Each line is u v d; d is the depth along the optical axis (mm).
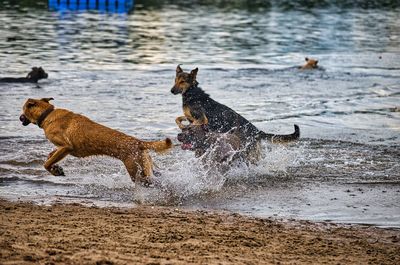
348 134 16859
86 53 27344
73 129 11977
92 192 11914
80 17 39781
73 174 12953
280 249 8867
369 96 21828
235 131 14359
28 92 20094
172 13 44375
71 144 12008
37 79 21641
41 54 26672
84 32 33375
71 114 12172
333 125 17828
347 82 24000
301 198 11922
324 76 24875
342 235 9906
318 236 9781
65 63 24969
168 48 29609
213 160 13477
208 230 9648
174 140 15734
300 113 19094
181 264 7625
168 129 16734
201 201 11664
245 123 14602
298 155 14742
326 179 13156
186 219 10305
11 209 10328
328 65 27156
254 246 8922
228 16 43656
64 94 20062
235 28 37625
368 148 15562
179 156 14516
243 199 11836
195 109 15055
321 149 15336
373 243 9547
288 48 31234
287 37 34906
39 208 10539
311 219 10750
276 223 10406
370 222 10680
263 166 13945
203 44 31281
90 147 11977
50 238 8523
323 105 20250
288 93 21703
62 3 46656
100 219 9961
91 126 11984
